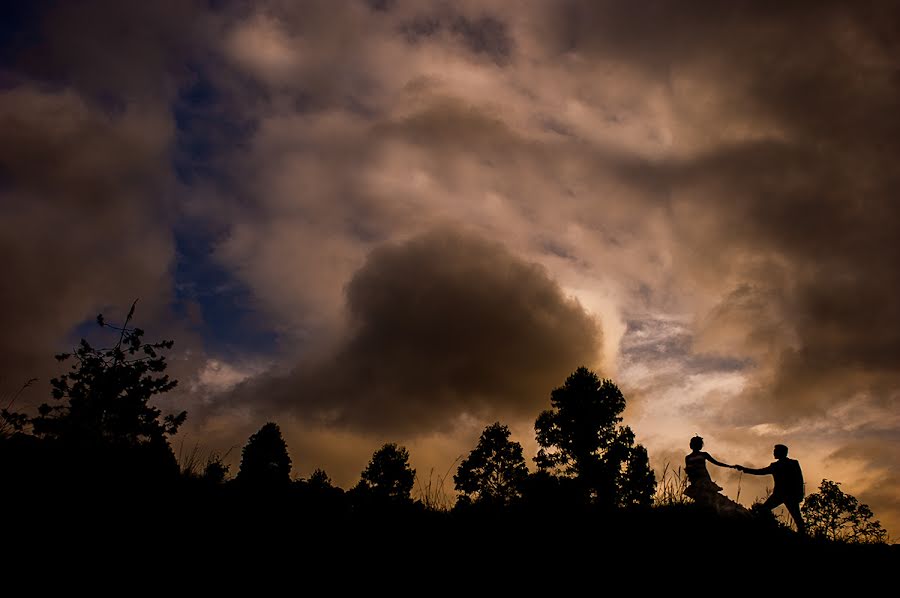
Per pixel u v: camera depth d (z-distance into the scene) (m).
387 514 10.18
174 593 6.20
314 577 7.29
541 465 30.80
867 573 8.99
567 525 10.45
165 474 9.29
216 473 10.02
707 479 12.13
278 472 10.75
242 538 7.88
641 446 29.84
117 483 8.30
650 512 11.62
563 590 7.84
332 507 10.11
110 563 6.42
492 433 27.45
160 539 7.22
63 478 7.96
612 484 27.81
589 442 30.59
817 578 8.72
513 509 11.30
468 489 26.41
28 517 6.85
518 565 8.55
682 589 8.07
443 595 7.39
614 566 8.70
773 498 11.81
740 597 7.96
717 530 10.53
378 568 7.91
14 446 8.72
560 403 32.47
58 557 6.26
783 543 10.25
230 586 6.62
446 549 8.91
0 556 6.02
